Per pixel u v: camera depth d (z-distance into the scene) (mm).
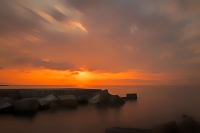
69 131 8320
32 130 8312
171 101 23172
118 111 15148
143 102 22484
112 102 20047
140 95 33469
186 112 15273
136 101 23719
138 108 17266
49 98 16109
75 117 11867
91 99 19828
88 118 11672
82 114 13094
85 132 8258
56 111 13898
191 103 21031
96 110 15219
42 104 14594
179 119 12312
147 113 14539
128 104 20359
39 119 10852
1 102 13438
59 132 8102
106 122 10656
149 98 27797
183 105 19750
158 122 11133
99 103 18953
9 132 7934
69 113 13312
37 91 18422
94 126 9461
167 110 16078
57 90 20234
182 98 26641
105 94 21375
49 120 10648
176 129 7512
